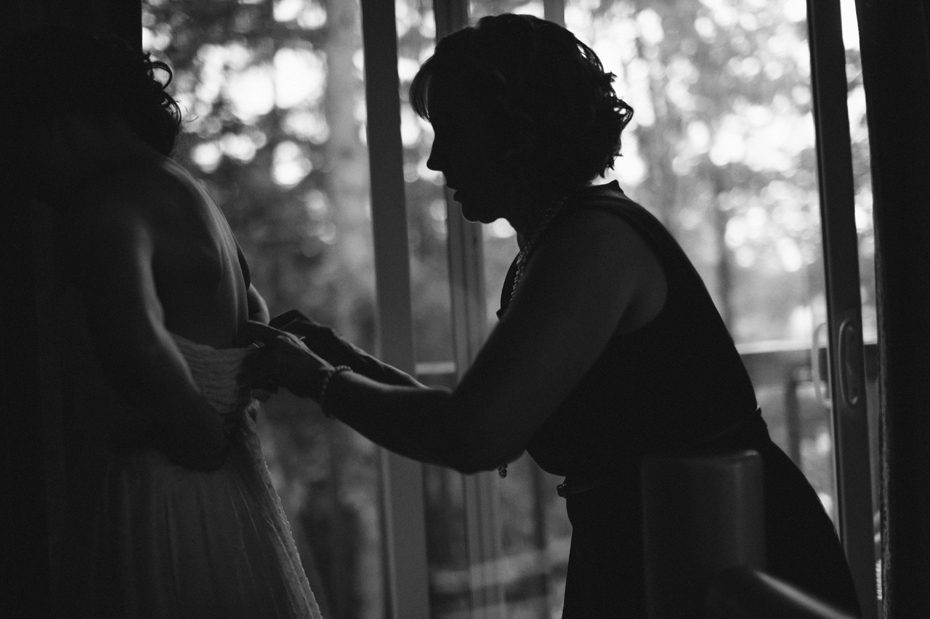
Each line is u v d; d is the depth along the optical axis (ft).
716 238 7.29
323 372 3.05
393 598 6.66
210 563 3.16
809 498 2.87
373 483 7.29
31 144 3.15
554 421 2.82
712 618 1.18
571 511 2.98
